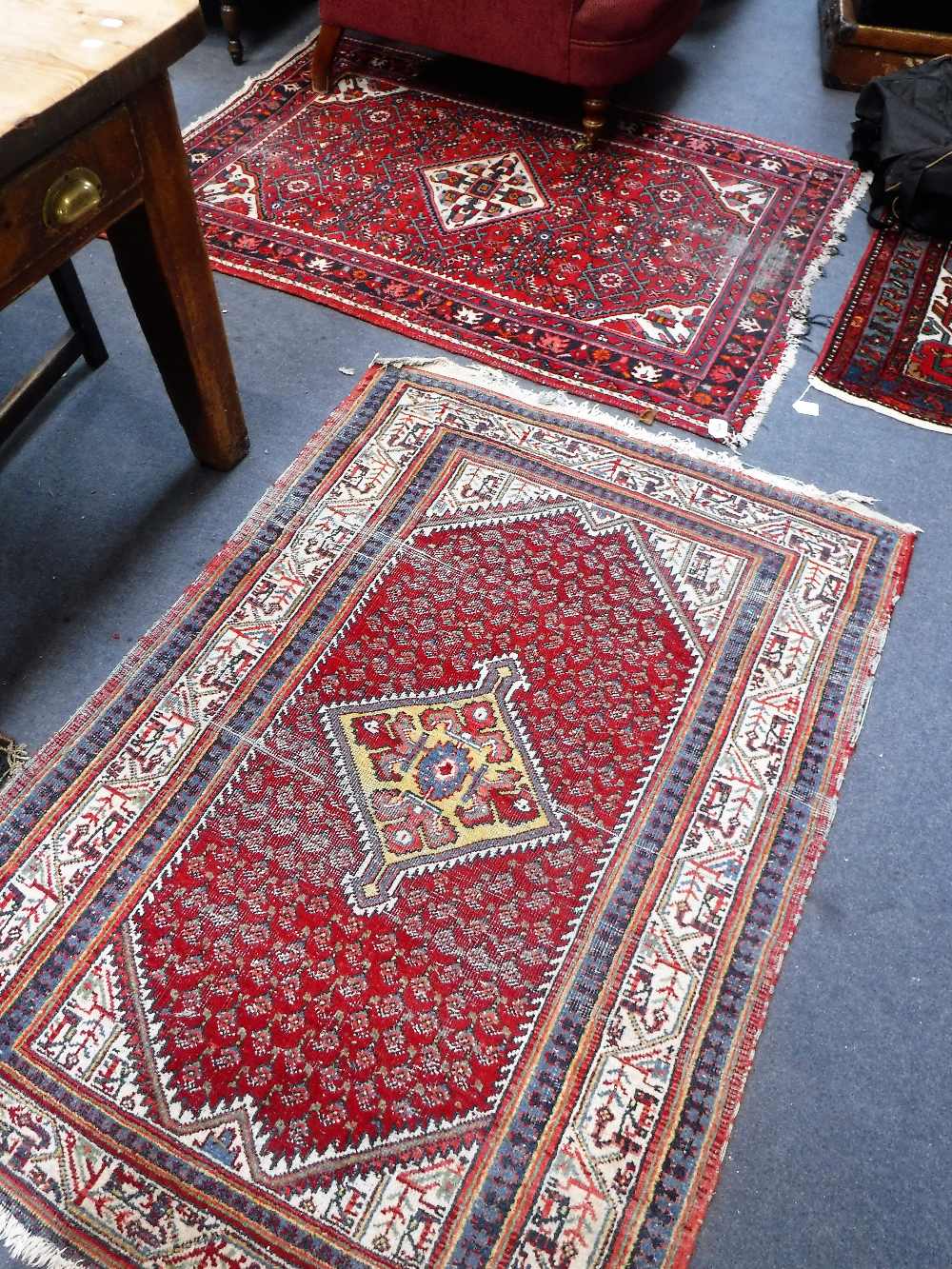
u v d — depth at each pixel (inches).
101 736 64.0
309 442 82.5
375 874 58.8
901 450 84.5
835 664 69.7
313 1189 48.7
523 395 87.0
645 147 114.9
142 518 76.8
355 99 120.1
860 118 115.0
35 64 51.7
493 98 120.9
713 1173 49.7
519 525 77.1
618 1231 48.0
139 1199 48.2
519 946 56.5
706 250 101.9
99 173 55.4
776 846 60.9
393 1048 52.8
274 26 132.9
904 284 99.3
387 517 77.2
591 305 95.7
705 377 89.5
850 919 58.7
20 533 75.2
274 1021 53.5
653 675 68.6
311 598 71.9
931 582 75.5
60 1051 52.1
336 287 96.4
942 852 61.7
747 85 126.1
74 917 56.4
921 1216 49.3
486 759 64.1
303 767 63.1
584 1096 51.7
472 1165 49.6
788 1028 54.6
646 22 101.7
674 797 62.8
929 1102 52.6
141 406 85.0
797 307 95.9
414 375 88.4
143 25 55.3
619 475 81.1
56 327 92.6
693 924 57.7
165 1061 52.0
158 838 59.6
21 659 68.1
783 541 77.0
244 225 102.3
